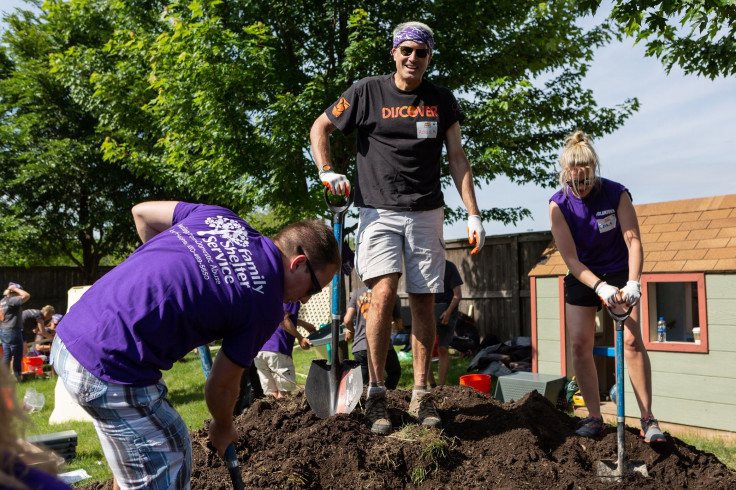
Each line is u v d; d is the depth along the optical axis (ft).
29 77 53.01
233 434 6.68
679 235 21.89
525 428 9.98
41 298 55.67
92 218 54.75
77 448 18.39
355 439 9.28
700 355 19.92
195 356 38.99
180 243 5.84
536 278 24.54
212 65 24.68
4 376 2.02
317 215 27.17
